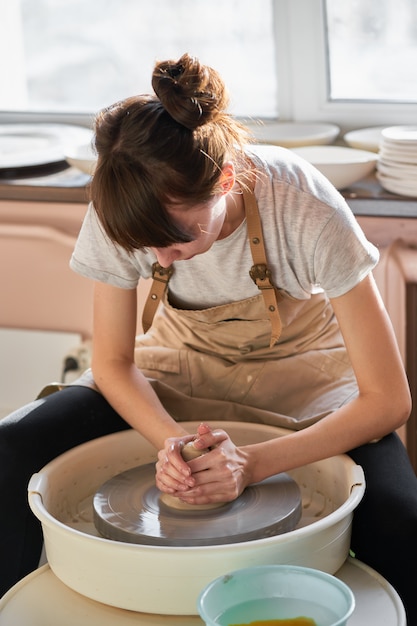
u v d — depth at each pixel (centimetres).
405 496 136
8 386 244
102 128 125
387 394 148
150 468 152
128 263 157
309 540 125
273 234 149
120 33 250
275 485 144
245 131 144
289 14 231
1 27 261
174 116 124
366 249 148
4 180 225
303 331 174
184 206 125
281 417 165
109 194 123
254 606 115
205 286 161
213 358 175
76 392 166
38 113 265
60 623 126
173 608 124
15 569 150
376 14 228
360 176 203
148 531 131
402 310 206
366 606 126
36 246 231
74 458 154
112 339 165
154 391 167
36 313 239
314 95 239
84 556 126
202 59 245
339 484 149
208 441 139
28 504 151
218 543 128
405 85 233
